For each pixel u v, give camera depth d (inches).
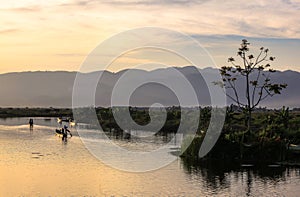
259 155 2395.4
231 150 2412.6
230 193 1691.7
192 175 2018.9
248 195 1663.4
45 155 2610.7
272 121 3179.1
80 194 1668.3
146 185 1814.7
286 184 1843.0
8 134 4013.3
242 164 2299.5
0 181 1870.1
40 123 5792.3
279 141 2420.0
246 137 2508.6
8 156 2559.1
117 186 1797.5
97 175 2003.0
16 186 1784.0
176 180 1907.0
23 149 2888.8
